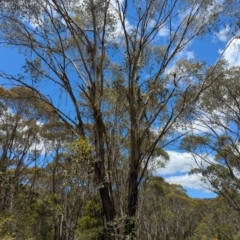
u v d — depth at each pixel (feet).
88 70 40.68
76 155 35.50
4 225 39.52
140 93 40.42
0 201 45.60
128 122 51.98
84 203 67.72
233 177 73.15
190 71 41.65
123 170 51.65
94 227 64.54
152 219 121.60
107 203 38.17
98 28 42.27
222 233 99.66
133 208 38.70
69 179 38.96
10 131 77.61
